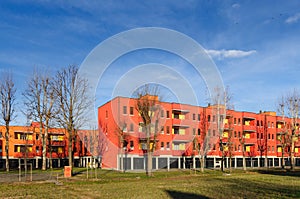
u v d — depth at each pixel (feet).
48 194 69.82
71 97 119.96
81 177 113.80
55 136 219.00
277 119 255.50
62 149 223.71
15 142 209.46
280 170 179.22
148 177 118.73
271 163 249.34
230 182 100.83
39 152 212.84
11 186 85.46
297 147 264.93
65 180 101.91
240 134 229.66
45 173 133.39
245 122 246.06
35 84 154.40
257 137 241.96
